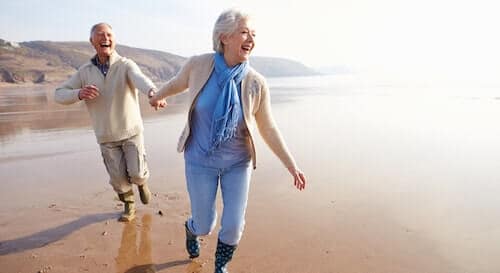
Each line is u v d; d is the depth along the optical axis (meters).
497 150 6.92
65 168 6.19
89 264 3.20
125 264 3.19
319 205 4.45
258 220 4.04
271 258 3.25
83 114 13.21
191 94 2.66
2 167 6.28
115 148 3.92
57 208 4.42
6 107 15.83
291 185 5.19
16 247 3.49
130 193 4.12
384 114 12.38
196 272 3.06
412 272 3.02
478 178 5.30
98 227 3.90
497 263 3.12
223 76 2.53
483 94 19.41
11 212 4.30
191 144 2.77
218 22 2.54
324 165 6.19
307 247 3.44
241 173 2.75
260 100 2.69
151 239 3.63
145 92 3.53
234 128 2.59
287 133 9.24
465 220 3.94
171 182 5.39
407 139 8.15
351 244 3.48
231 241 2.74
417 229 3.76
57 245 3.53
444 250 3.35
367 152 7.04
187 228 3.08
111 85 3.75
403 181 5.27
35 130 10.05
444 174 5.54
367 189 4.97
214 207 2.85
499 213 4.09
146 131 9.82
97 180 5.51
